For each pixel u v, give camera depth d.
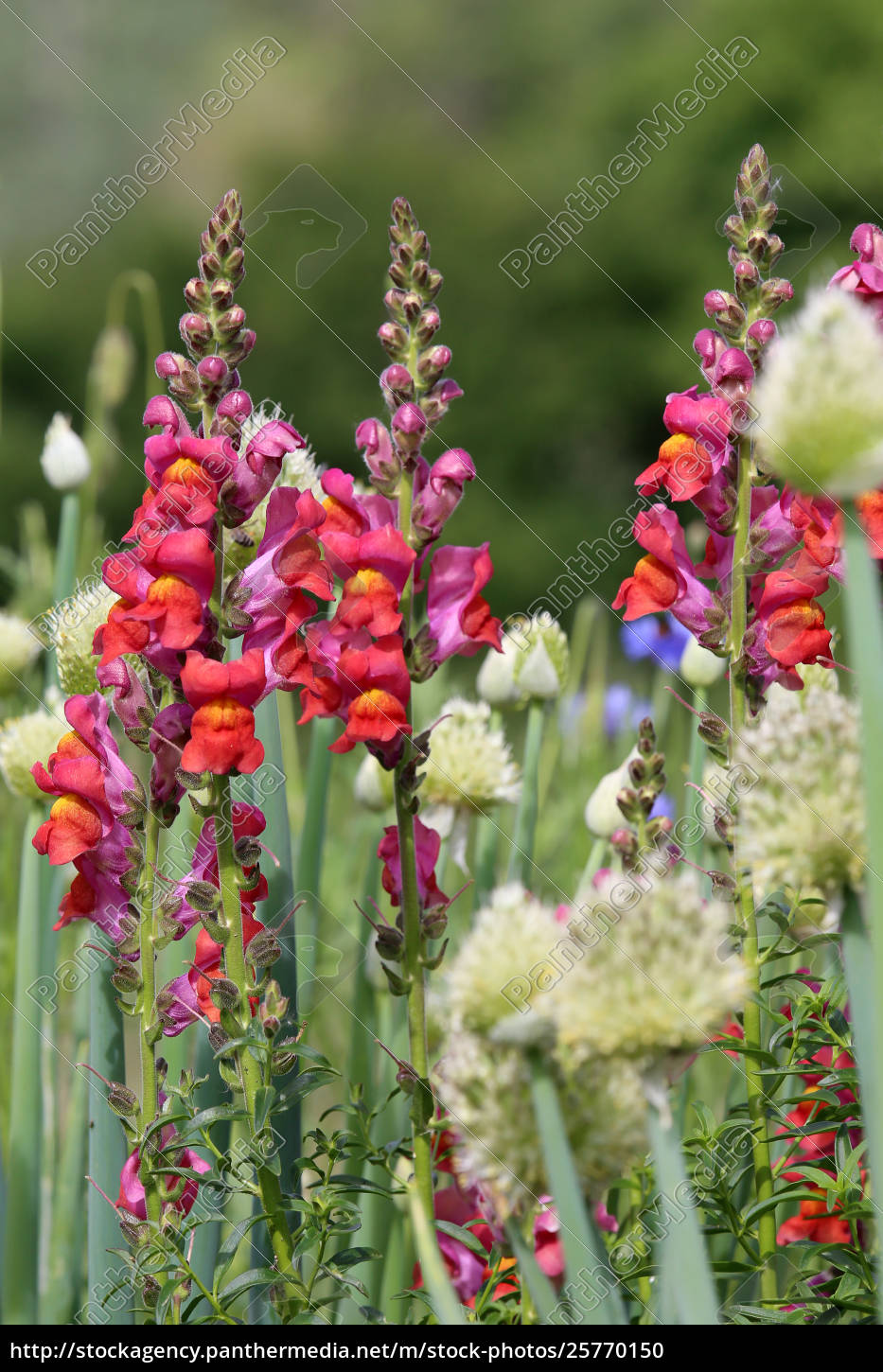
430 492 2.19
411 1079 2.03
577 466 19.52
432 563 2.23
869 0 17.58
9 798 4.10
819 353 1.26
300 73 21.36
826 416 1.23
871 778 1.25
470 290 19.67
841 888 1.51
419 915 2.11
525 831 3.05
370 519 2.23
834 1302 1.99
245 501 2.11
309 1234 2.08
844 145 16.91
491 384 19.33
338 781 5.17
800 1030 2.20
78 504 3.34
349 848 4.69
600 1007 1.38
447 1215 2.44
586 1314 1.45
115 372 4.72
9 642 3.37
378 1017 2.90
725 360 2.24
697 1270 1.35
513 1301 2.17
